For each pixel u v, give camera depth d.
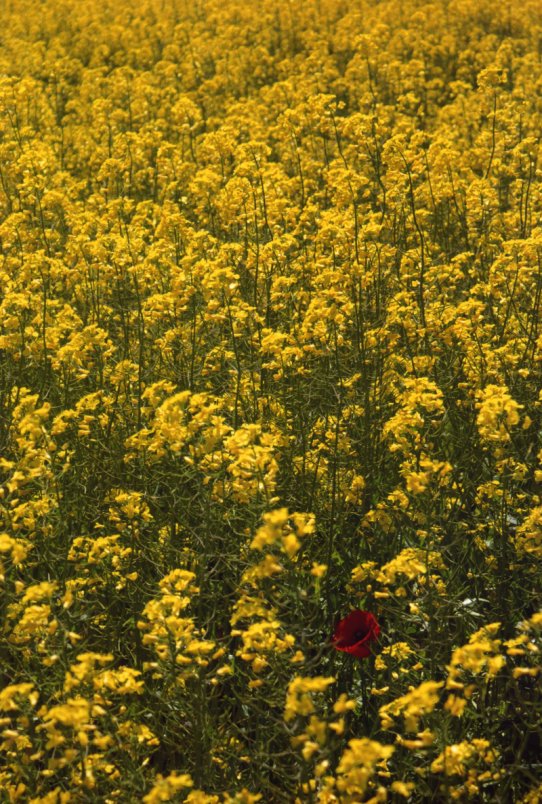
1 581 4.02
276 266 6.88
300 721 3.55
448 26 18.95
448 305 6.42
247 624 4.47
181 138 11.41
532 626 3.66
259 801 3.96
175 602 3.78
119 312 6.92
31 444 4.45
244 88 15.16
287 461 5.31
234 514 4.65
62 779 3.84
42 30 20.72
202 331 6.14
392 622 4.76
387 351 6.11
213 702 4.29
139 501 4.86
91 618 4.53
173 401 4.38
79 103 13.28
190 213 8.94
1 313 6.09
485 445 5.39
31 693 3.49
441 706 4.22
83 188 10.16
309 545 4.77
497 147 9.09
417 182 8.26
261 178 7.52
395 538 5.08
